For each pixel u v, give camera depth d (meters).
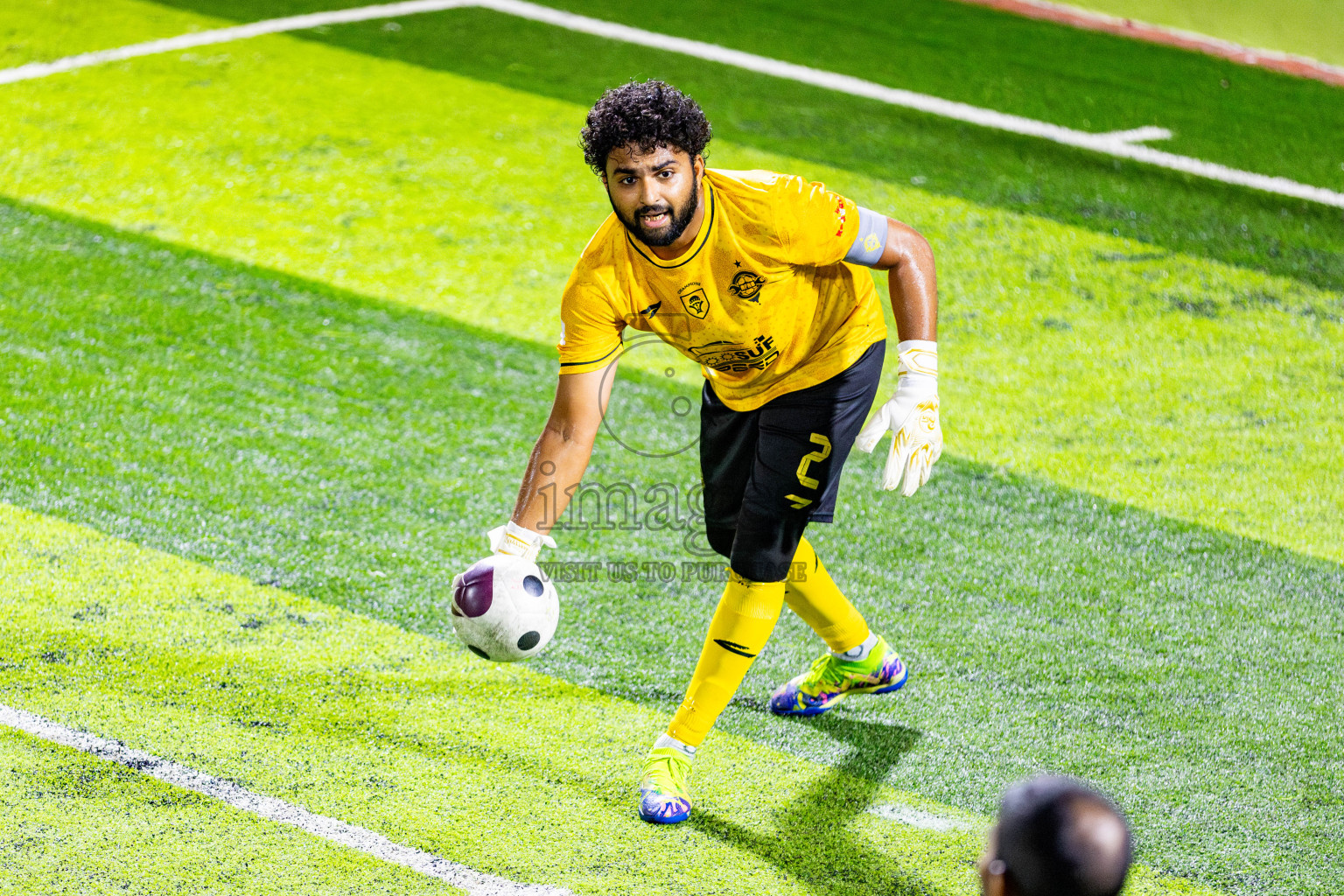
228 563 16.16
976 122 32.50
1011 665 14.91
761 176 10.95
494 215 26.69
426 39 36.06
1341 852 11.95
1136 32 39.44
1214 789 12.84
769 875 11.50
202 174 27.52
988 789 12.80
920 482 11.48
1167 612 16.00
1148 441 19.98
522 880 11.29
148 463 18.20
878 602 16.06
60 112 29.91
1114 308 24.17
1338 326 23.69
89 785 12.20
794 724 13.85
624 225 10.66
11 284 22.81
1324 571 16.89
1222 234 27.27
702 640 15.25
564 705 13.91
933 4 40.88
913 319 11.64
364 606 15.48
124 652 14.30
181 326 21.97
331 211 26.39
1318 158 31.41
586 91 33.22
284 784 12.40
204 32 35.50
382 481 18.20
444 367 21.34
